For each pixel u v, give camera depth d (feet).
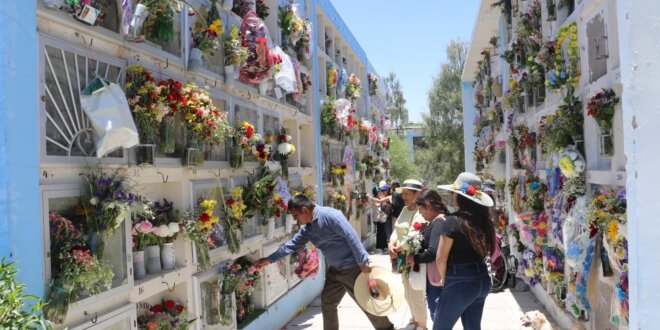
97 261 8.75
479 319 12.92
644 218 9.02
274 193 18.07
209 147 14.61
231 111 16.08
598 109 12.37
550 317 19.77
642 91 9.07
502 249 27.32
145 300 12.44
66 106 8.89
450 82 83.20
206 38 13.88
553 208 16.78
